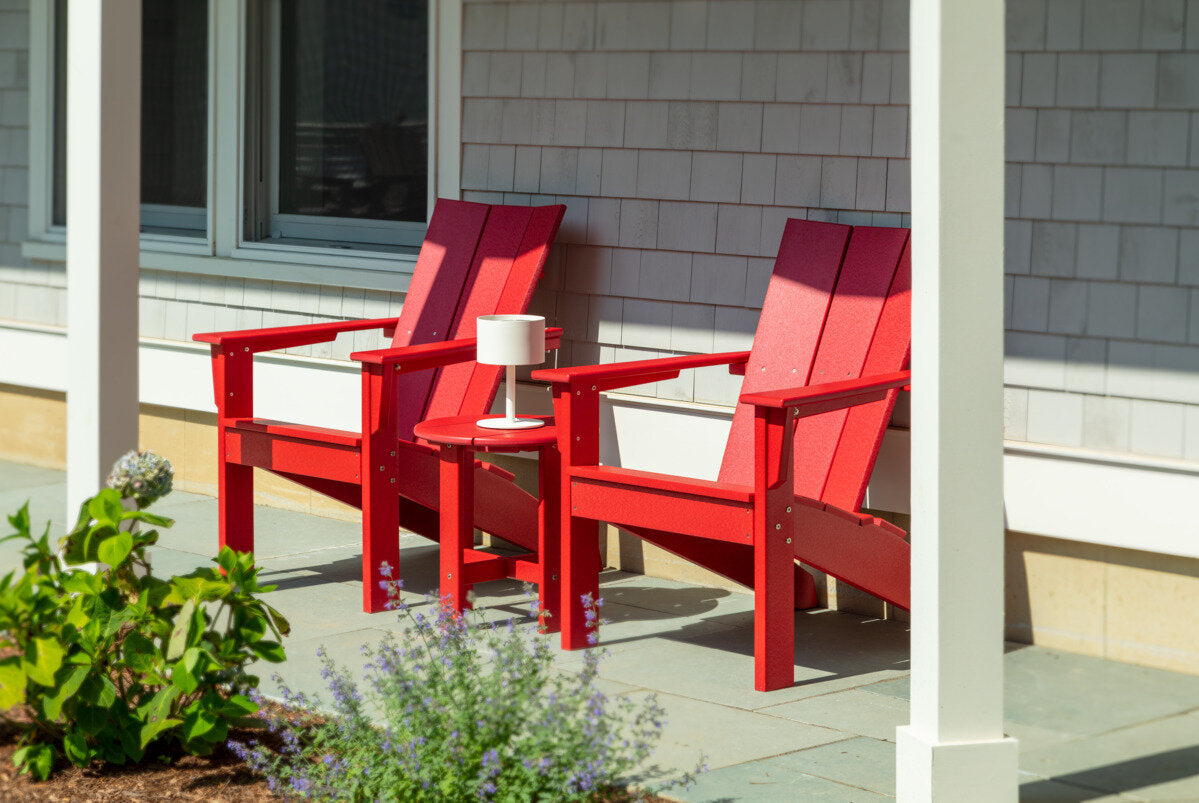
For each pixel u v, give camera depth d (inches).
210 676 127.2
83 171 146.5
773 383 181.3
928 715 115.6
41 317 256.7
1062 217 163.8
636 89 200.2
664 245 199.3
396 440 183.0
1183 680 154.9
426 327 210.8
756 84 189.3
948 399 113.5
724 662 162.1
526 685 116.6
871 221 181.0
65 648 124.9
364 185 233.6
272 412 239.9
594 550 168.4
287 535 226.1
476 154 217.6
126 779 125.6
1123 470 158.6
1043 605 167.5
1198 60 153.6
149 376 251.9
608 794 116.7
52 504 199.2
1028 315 166.9
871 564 162.9
